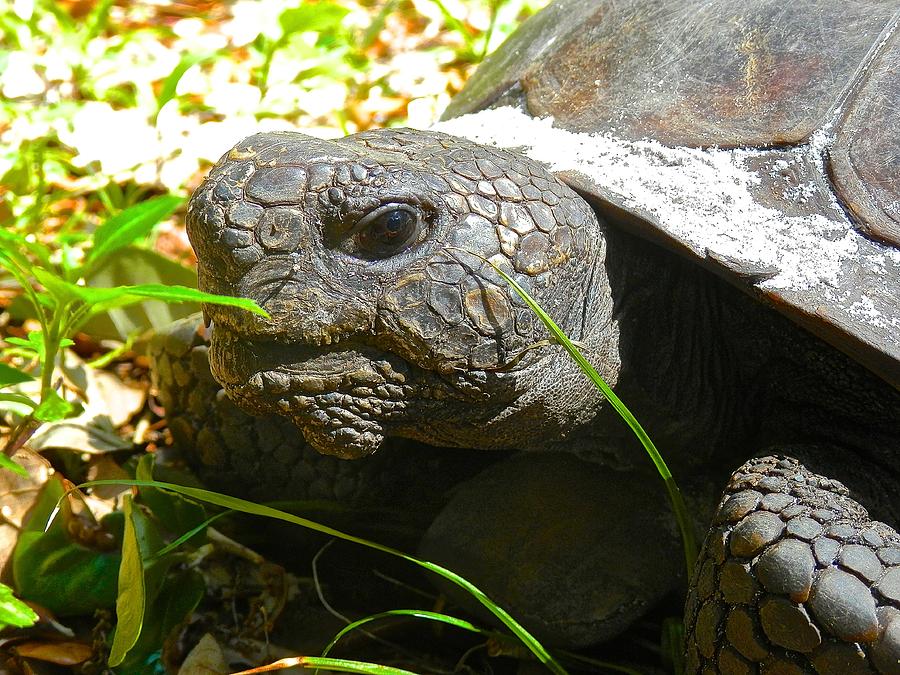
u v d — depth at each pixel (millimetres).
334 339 189
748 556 185
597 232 205
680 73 218
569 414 208
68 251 297
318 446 199
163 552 208
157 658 213
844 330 189
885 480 202
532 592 217
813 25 215
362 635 224
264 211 185
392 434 204
